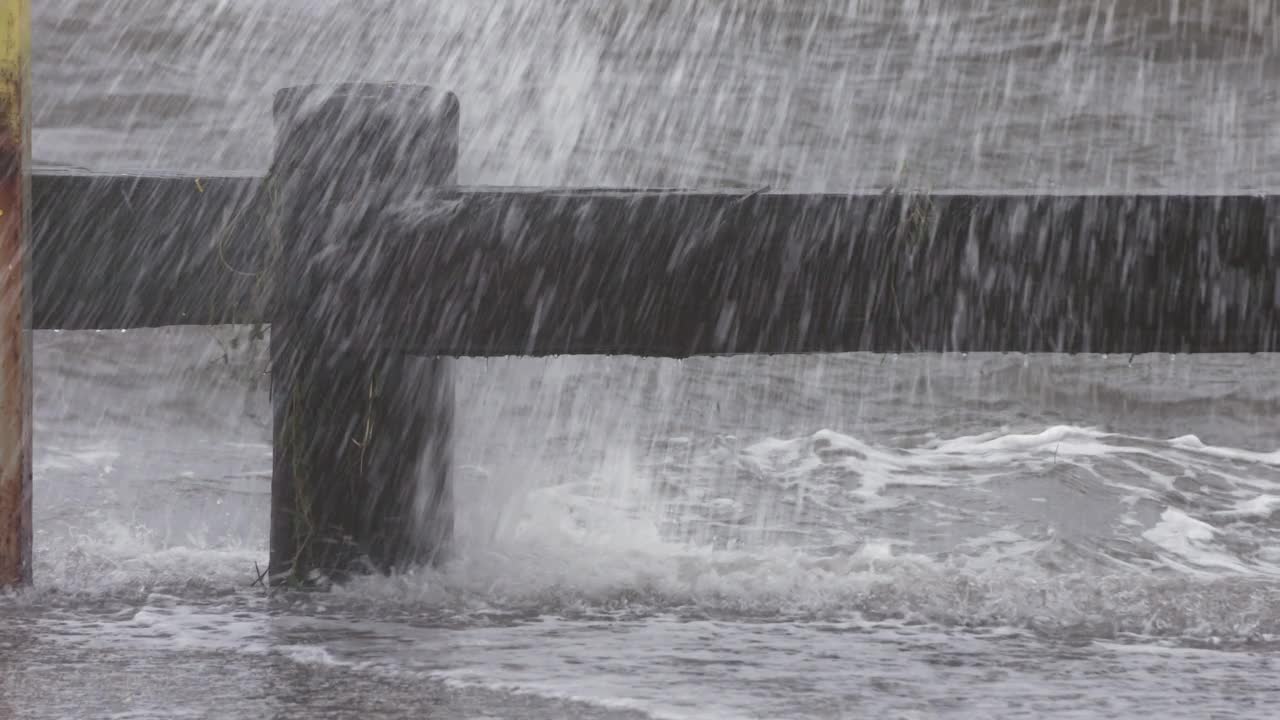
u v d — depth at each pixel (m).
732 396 39.00
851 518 27.55
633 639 18.03
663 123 80.19
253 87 86.25
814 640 18.09
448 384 21.98
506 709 14.50
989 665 16.83
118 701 14.83
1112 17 98.62
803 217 20.67
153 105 81.69
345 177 20.70
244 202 21.02
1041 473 30.88
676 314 20.73
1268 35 95.00
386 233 20.67
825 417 37.84
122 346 43.00
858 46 96.44
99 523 27.03
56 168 21.86
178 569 22.78
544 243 20.66
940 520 27.48
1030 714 14.58
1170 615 19.81
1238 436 37.09
